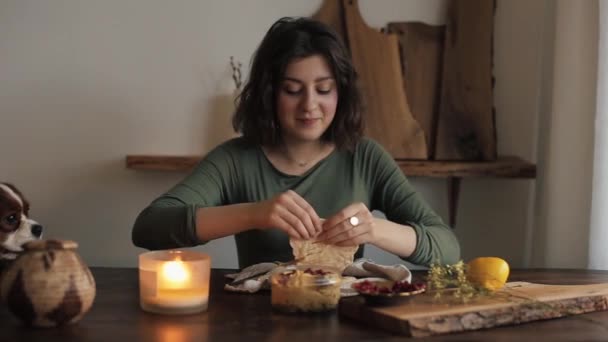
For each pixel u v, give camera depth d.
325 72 1.37
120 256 1.94
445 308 0.98
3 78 1.87
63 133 1.90
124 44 1.89
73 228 1.92
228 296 1.15
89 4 1.87
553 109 1.73
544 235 1.81
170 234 1.23
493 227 1.99
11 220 1.20
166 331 0.94
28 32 1.87
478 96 1.91
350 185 1.51
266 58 1.40
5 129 1.88
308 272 1.08
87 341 0.88
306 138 1.41
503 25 1.94
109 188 1.92
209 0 1.89
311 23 1.41
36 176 1.90
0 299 0.96
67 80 1.88
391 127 1.88
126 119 1.90
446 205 1.98
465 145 1.91
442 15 1.93
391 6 1.92
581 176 1.65
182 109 1.91
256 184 1.48
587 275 1.38
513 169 1.83
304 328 0.96
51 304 0.91
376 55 1.89
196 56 1.90
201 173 1.44
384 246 1.25
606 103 1.56
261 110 1.44
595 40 1.62
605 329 0.99
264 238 1.45
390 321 0.94
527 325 1.00
